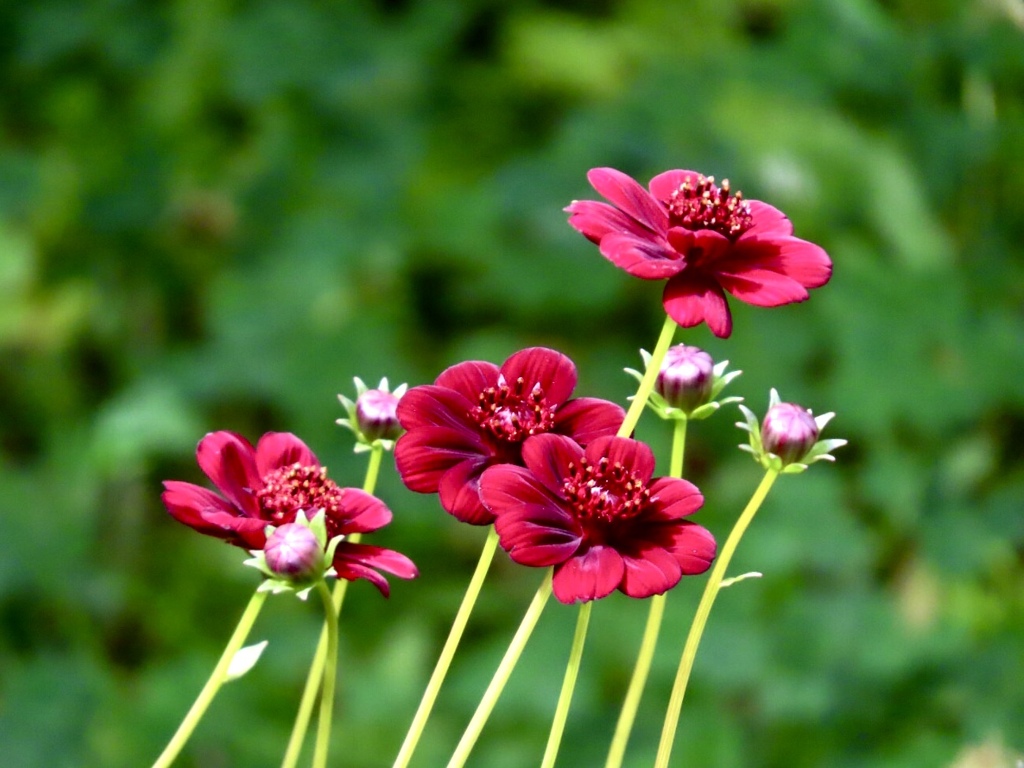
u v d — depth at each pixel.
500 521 0.59
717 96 1.45
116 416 1.32
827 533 1.12
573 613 1.10
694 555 0.60
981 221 1.44
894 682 1.05
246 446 0.63
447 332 1.47
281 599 1.28
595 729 1.03
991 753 1.02
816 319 1.32
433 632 1.24
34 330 1.47
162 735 1.07
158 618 1.30
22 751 1.07
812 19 1.49
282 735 1.08
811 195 1.39
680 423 0.63
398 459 0.61
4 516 1.28
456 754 0.59
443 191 1.47
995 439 1.30
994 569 1.24
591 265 1.39
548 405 0.62
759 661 1.05
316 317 1.36
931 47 1.45
